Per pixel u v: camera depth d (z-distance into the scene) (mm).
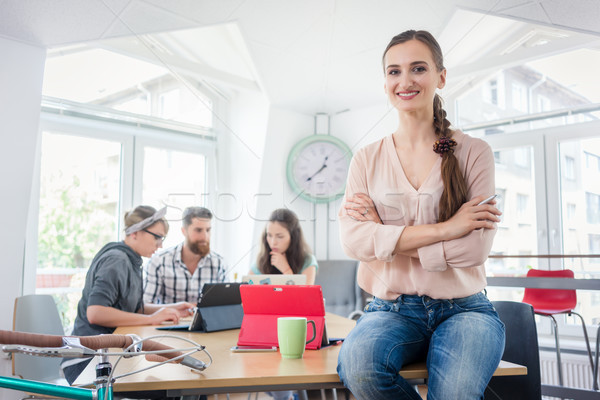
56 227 3080
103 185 3010
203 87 2453
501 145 3682
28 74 2643
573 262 2498
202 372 1121
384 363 1090
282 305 1446
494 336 1131
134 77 2992
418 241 1252
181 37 2664
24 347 771
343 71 2070
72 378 1359
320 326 1408
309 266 1922
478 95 3752
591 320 3326
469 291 1254
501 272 2686
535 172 3543
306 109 2135
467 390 1035
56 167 3072
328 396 1687
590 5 2324
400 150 1418
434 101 1436
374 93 2055
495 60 2963
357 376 1078
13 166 2598
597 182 3330
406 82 1355
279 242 1929
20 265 2627
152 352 831
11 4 2371
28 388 855
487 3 2221
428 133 1396
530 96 3602
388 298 1317
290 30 2096
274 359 1269
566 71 3469
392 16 2066
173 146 2619
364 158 1456
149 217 2279
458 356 1080
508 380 1572
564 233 3439
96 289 2072
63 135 3072
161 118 2732
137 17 2457
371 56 2057
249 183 2119
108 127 2943
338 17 2037
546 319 3469
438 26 2180
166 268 2539
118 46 2686
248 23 2164
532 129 3570
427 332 1261
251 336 1432
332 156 1993
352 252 1367
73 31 2576
